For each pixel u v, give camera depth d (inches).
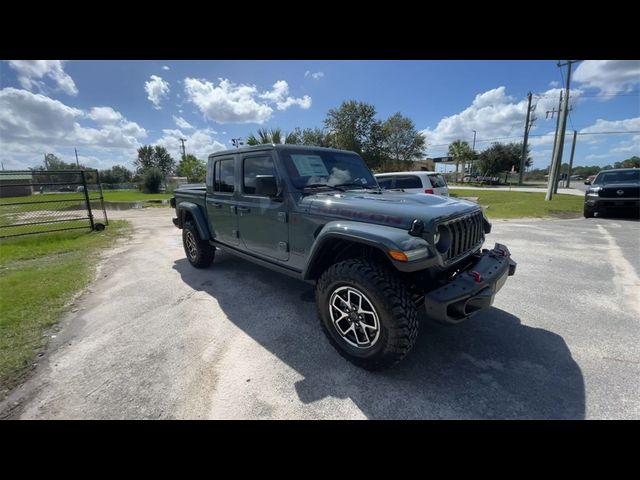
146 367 99.7
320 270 114.5
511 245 247.3
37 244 293.4
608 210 367.6
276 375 94.5
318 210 109.6
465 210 102.7
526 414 77.3
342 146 1258.6
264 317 133.4
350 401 83.1
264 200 132.2
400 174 358.9
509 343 108.4
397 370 95.0
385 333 86.7
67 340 116.9
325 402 83.0
